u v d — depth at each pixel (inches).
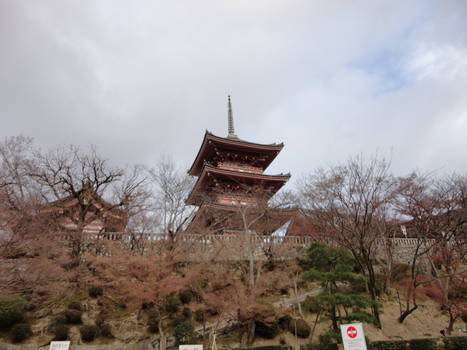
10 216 800.9
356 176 1013.8
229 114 2215.8
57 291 855.7
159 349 773.9
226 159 1812.3
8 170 932.6
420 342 679.1
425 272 1191.6
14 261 759.7
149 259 801.6
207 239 1149.1
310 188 1091.3
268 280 888.9
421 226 1133.1
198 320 913.5
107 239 976.9
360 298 721.0
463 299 1018.7
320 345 685.9
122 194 1138.0
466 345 671.8
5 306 788.0
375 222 1042.1
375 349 667.4
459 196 1153.4
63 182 1057.5
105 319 856.9
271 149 1791.3
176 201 1129.4
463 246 1143.6
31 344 747.4
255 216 1371.8
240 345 791.1
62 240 1021.8
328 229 1089.4
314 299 987.9
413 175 1283.2
